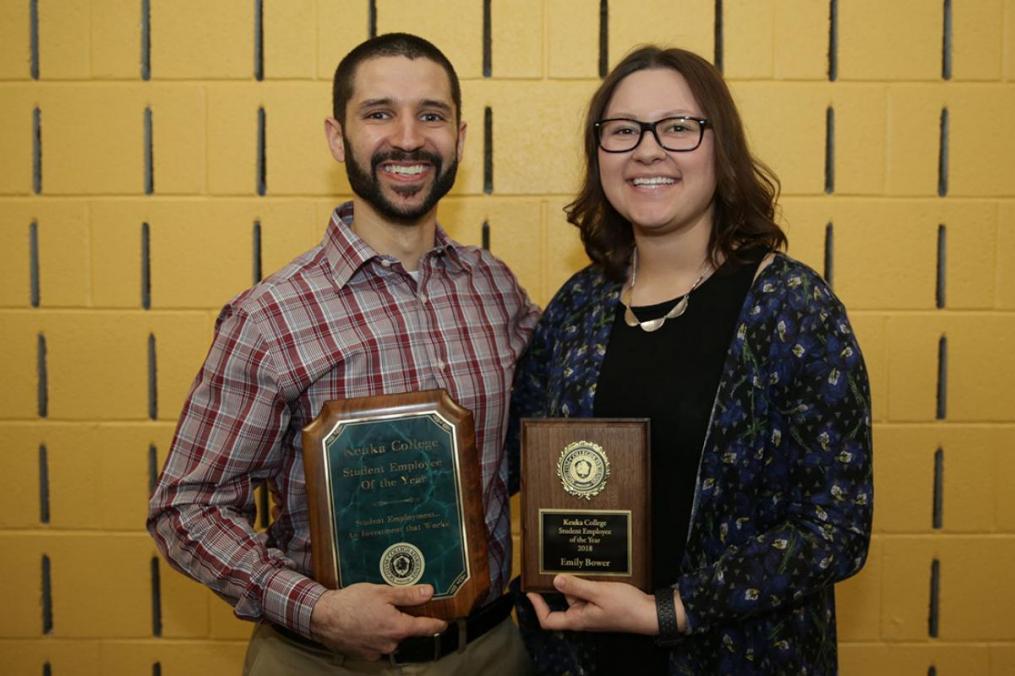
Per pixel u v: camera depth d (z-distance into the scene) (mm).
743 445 1075
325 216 1730
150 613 1782
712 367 1116
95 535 1769
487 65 1720
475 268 1361
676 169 1138
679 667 1102
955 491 1762
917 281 1737
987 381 1749
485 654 1255
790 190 1729
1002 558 1764
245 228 1732
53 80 1705
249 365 1154
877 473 1764
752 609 1015
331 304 1193
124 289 1738
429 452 1113
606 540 1085
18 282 1734
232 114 1715
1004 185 1723
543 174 1738
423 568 1106
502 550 1312
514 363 1326
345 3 1698
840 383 1040
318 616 1072
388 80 1190
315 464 1091
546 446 1101
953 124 1715
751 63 1710
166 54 1704
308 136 1718
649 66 1172
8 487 1760
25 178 1720
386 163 1197
